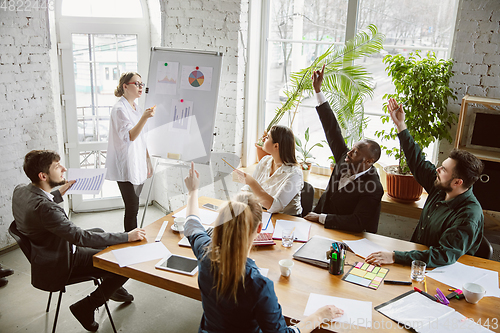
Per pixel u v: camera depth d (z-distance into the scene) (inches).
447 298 66.5
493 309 64.1
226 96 143.3
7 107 121.6
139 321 99.2
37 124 130.2
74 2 143.2
